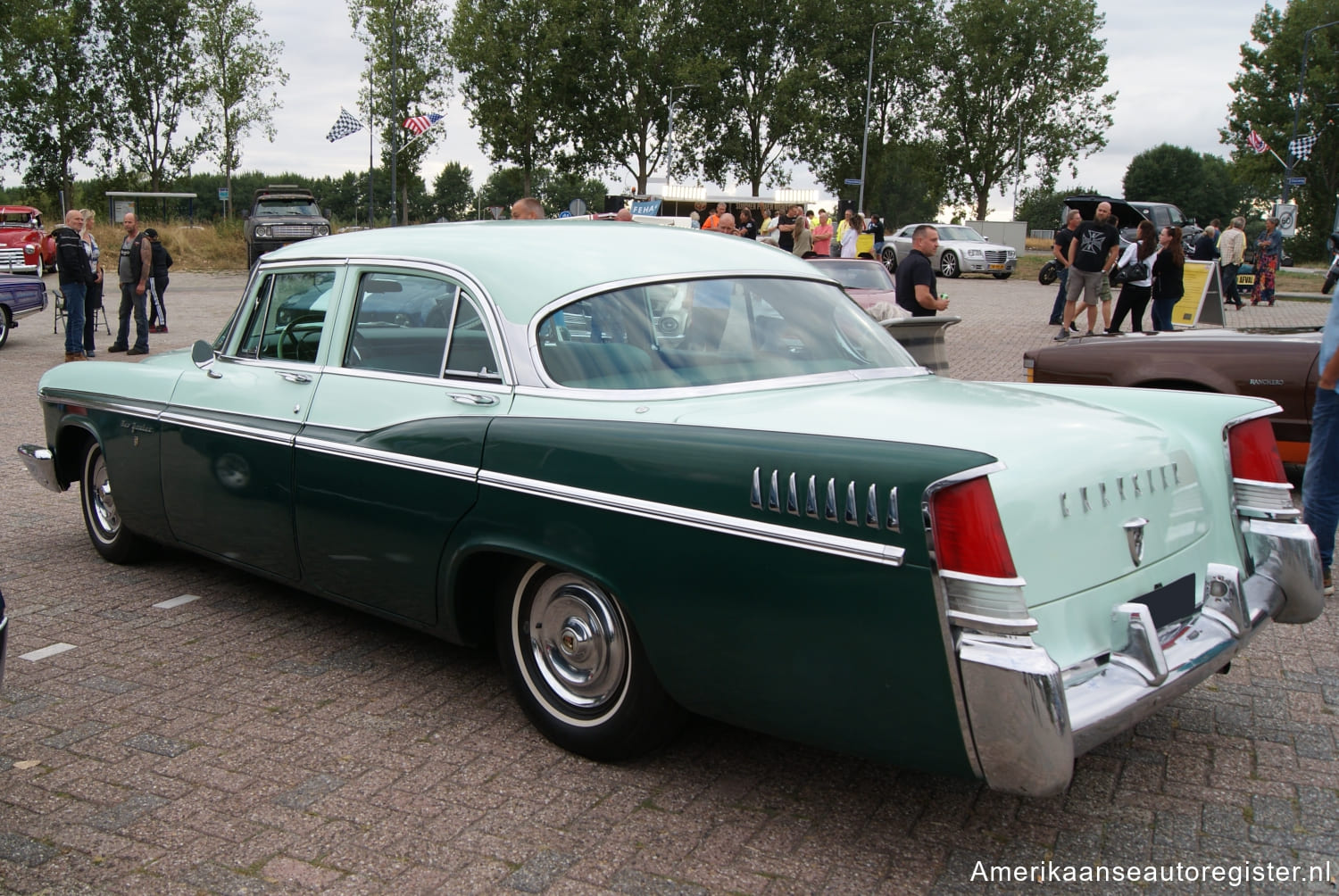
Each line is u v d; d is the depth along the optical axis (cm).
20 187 5903
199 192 10438
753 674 276
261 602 488
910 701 248
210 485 444
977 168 6625
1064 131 6481
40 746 343
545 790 315
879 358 375
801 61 6084
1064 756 232
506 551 327
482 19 5566
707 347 343
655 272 359
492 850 282
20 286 1503
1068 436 284
